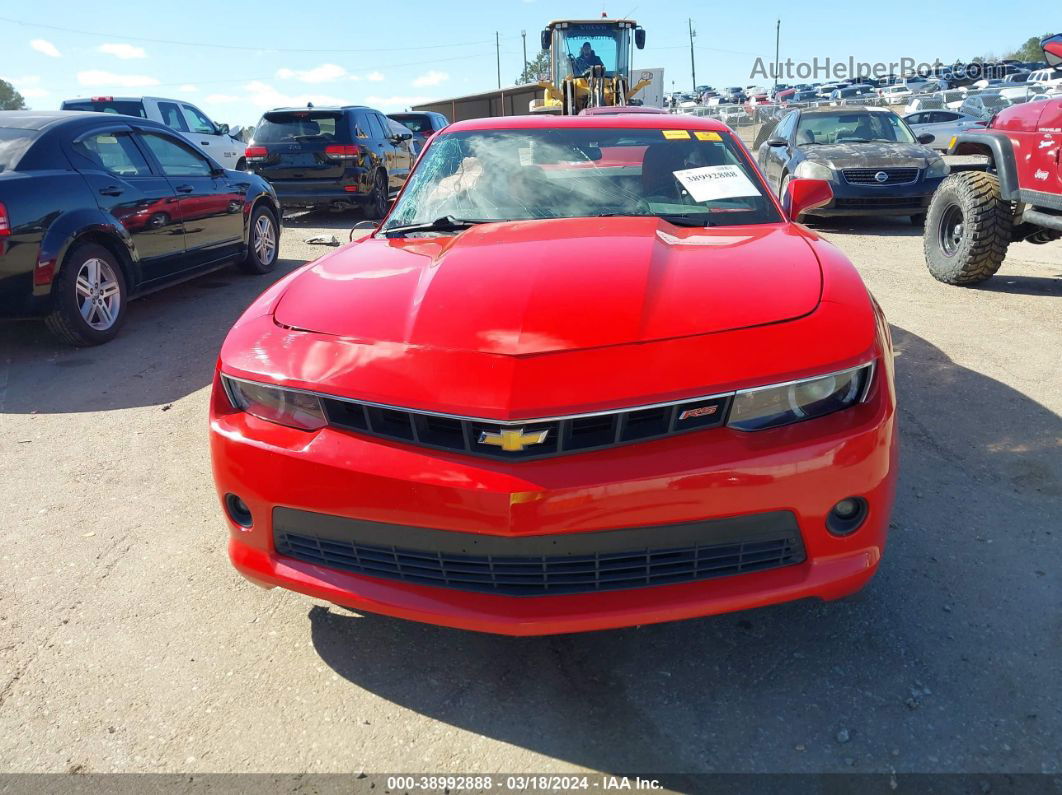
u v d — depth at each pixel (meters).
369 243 3.06
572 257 2.46
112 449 3.92
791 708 2.09
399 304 2.29
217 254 7.01
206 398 4.58
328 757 2.01
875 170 9.64
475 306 2.19
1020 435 3.60
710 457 1.91
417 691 2.23
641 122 3.64
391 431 2.02
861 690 2.14
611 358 1.96
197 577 2.81
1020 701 2.07
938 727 2.00
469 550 1.98
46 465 3.75
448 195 3.36
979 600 2.48
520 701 2.18
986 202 6.05
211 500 3.38
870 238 9.30
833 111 11.34
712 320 2.08
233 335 2.40
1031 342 4.91
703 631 2.41
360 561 2.12
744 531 1.96
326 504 2.06
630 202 3.22
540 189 3.30
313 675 2.31
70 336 5.38
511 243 2.65
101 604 2.67
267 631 2.51
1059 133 5.32
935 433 3.66
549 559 1.96
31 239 4.95
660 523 1.91
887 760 1.92
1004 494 3.10
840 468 1.96
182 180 6.49
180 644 2.46
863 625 2.39
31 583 2.80
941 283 6.65
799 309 2.13
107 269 5.58
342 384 2.05
